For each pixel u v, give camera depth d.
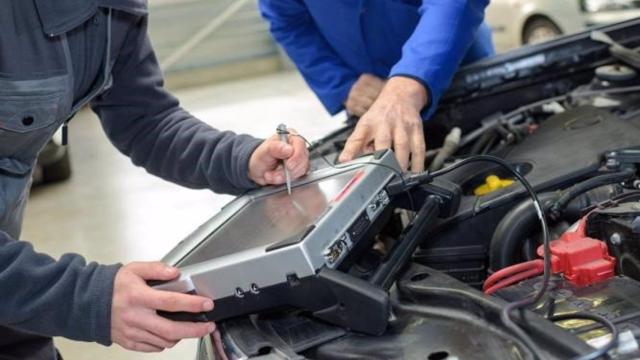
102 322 0.84
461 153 1.39
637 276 0.84
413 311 0.85
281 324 0.89
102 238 3.37
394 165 0.99
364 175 0.93
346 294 0.77
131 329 0.84
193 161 1.16
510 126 1.39
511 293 0.83
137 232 3.39
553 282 0.83
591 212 0.90
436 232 1.05
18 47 0.95
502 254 0.97
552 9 4.07
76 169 4.55
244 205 1.05
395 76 1.26
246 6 6.92
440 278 0.87
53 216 3.74
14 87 0.95
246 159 1.08
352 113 1.65
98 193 4.02
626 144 1.07
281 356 0.79
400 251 0.90
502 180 1.16
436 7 1.32
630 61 1.42
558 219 0.98
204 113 5.75
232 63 7.05
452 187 0.98
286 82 6.52
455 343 0.77
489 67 1.50
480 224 1.04
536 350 0.68
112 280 0.85
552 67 1.51
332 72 1.73
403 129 1.16
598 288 0.80
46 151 3.96
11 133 0.99
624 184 0.99
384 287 0.85
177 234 3.31
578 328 0.73
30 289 0.86
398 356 0.77
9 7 0.93
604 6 3.78
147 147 1.20
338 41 1.67
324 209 0.87
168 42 6.88
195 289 0.84
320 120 4.98
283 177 1.06
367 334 0.82
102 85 1.08
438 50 1.26
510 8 4.34
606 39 1.50
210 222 1.03
